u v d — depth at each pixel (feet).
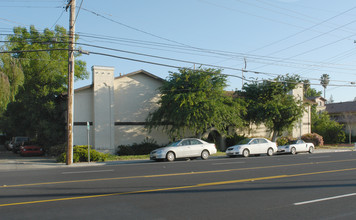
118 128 94.17
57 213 22.80
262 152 83.46
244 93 110.52
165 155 69.00
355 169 49.11
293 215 22.21
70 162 66.23
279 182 36.42
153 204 25.50
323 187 33.09
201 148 73.72
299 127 123.95
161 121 94.53
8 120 110.32
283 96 108.58
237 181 37.17
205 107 83.66
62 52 115.55
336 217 21.75
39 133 95.09
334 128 143.64
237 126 103.60
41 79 104.83
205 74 87.45
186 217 21.67
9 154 101.60
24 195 29.48
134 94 97.19
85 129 90.53
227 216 21.90
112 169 53.42
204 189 32.04
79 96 90.48
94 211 23.34
